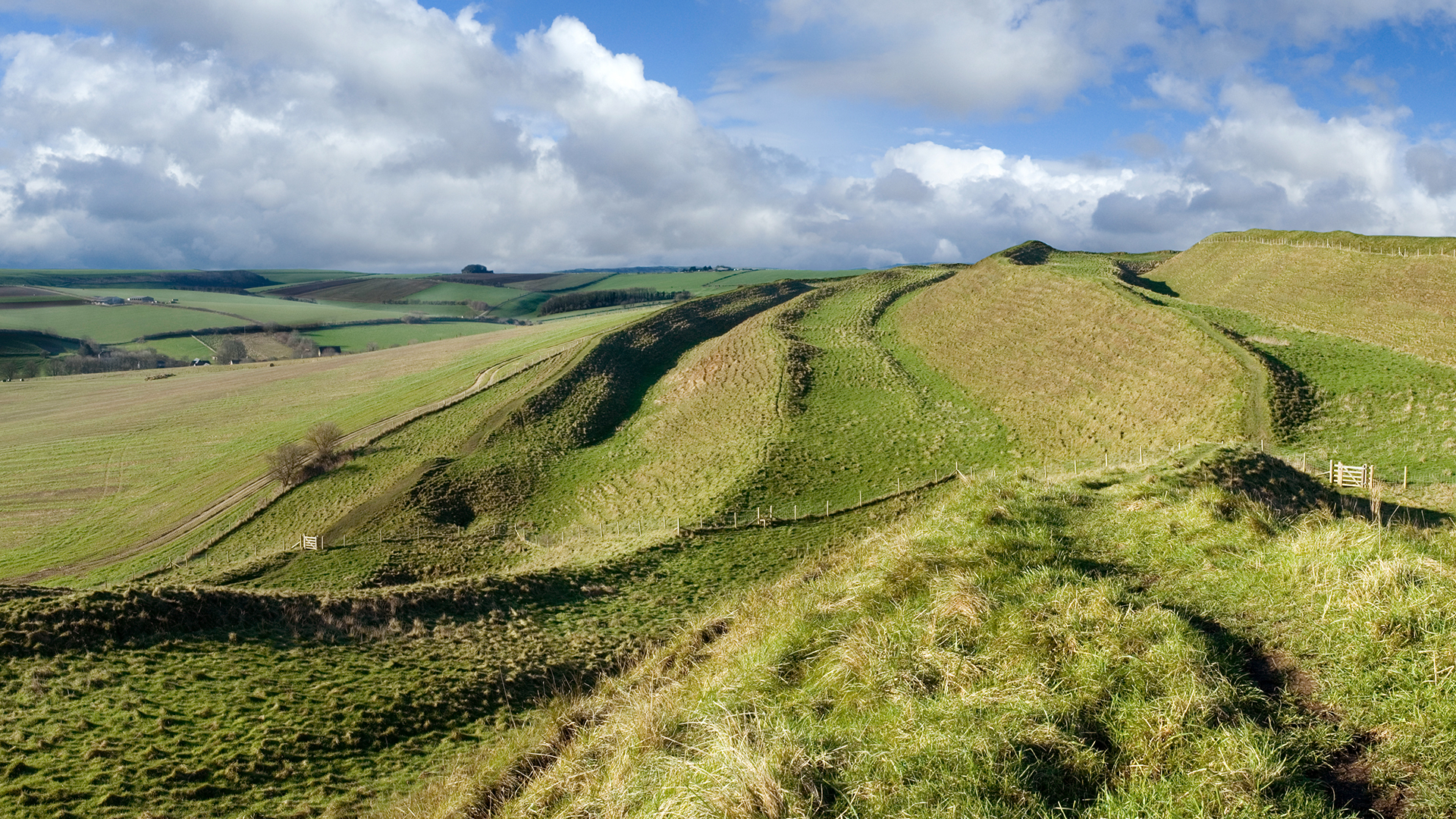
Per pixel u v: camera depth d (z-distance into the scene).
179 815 14.33
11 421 106.75
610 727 10.30
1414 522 25.03
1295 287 77.44
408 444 74.56
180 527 62.84
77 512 68.69
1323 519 12.20
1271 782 6.15
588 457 69.75
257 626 23.75
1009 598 9.94
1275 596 9.38
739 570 33.97
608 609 28.98
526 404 80.62
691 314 123.25
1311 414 44.16
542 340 126.69
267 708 18.75
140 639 21.58
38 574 55.16
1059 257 122.06
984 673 8.35
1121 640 8.34
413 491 60.81
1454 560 9.20
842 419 64.56
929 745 7.02
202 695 19.12
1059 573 10.66
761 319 105.56
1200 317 62.25
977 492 16.75
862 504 44.19
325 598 26.30
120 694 18.70
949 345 81.25
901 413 64.06
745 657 10.70
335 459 71.44
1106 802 6.32
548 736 12.18
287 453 69.25
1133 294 73.12
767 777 6.68
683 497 52.97
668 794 7.34
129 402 115.12
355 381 116.75
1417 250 75.12
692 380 86.81
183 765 15.84
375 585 43.06
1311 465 36.03
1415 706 6.77
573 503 59.62
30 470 81.19
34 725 16.97
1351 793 6.20
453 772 14.16
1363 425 41.88
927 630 9.33
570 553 42.22
